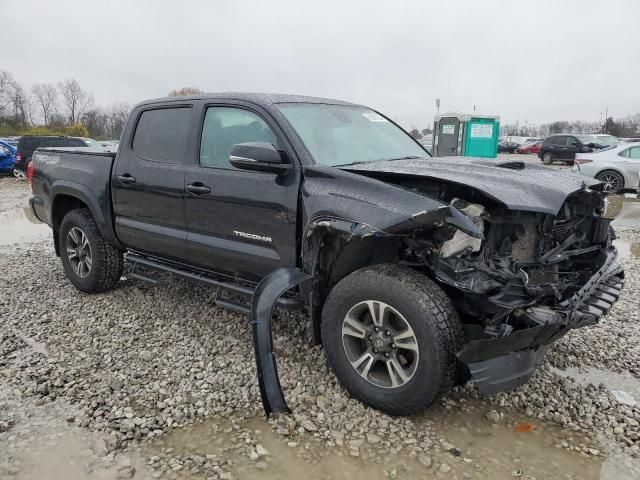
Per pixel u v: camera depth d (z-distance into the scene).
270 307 3.18
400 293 2.97
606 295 3.46
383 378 3.22
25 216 11.09
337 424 3.11
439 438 3.01
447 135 16.25
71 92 72.06
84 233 5.16
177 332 4.42
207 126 4.15
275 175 3.60
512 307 2.91
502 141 45.03
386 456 2.84
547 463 2.80
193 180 4.07
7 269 6.38
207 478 2.65
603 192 3.80
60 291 5.48
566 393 3.48
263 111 3.79
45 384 3.50
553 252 3.47
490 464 2.79
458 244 2.96
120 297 5.27
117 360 3.91
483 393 2.91
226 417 3.18
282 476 2.67
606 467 2.78
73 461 2.75
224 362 3.85
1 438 2.93
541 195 3.09
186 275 4.41
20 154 18.80
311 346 4.14
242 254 3.82
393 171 3.28
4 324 4.57
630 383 3.65
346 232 3.06
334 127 4.03
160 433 3.00
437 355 2.89
